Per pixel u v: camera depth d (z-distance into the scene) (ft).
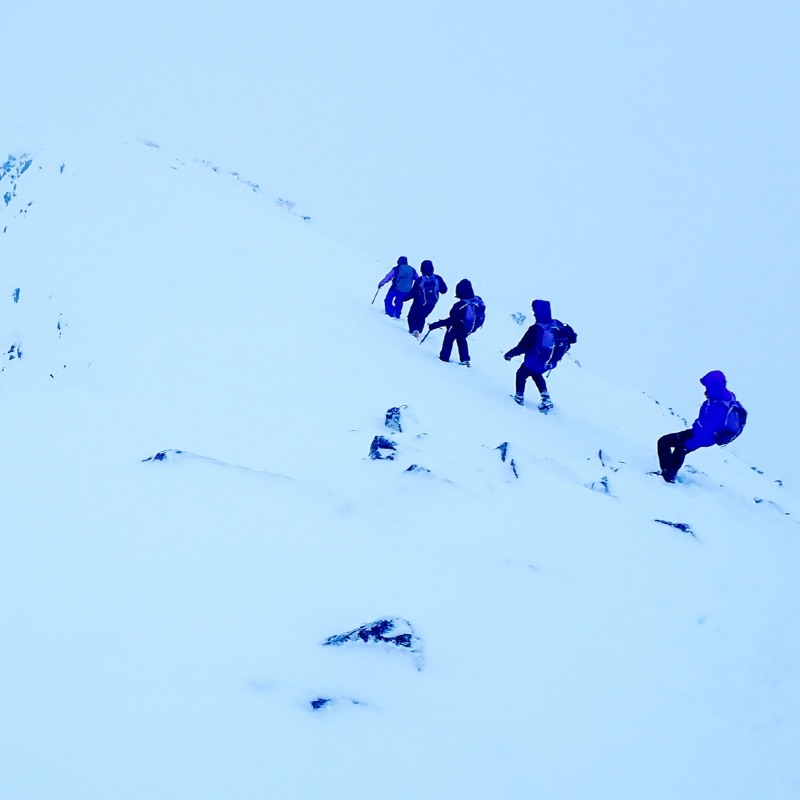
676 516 22.38
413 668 10.70
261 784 7.96
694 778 9.96
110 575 11.87
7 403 23.79
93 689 9.01
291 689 9.73
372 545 14.52
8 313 37.99
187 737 8.46
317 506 15.92
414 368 34.99
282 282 44.55
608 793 9.18
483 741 9.52
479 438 26.89
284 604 11.85
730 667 13.43
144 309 33.76
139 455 18.22
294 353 31.24
